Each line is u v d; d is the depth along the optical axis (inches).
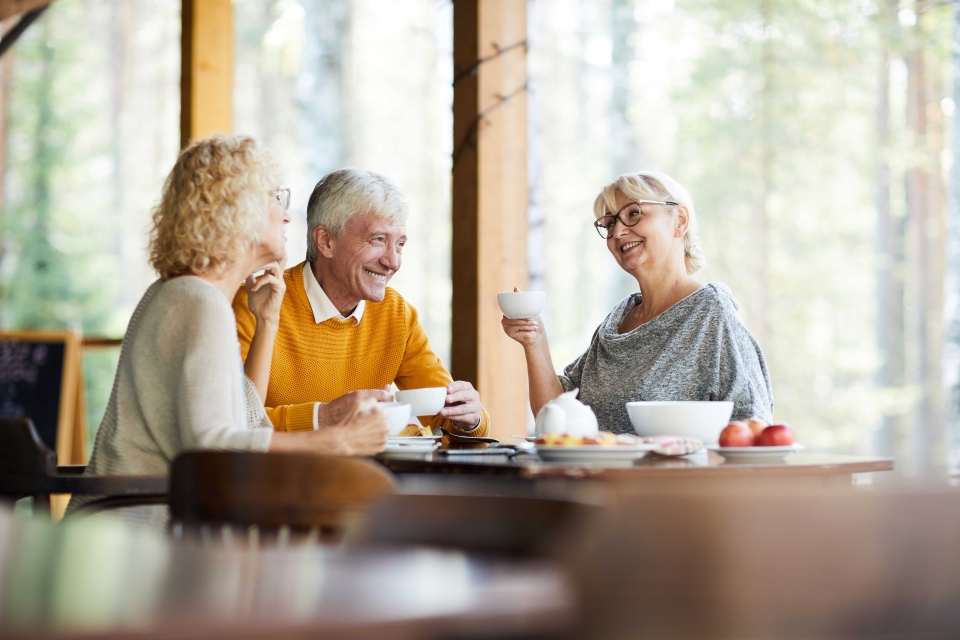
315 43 577.9
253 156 76.9
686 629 26.1
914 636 26.3
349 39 577.3
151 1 592.1
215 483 48.8
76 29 567.5
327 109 572.4
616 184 98.2
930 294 496.7
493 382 115.4
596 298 618.5
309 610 18.8
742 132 519.8
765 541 26.0
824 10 501.7
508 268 117.6
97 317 499.2
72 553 27.2
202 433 66.9
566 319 615.8
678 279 97.1
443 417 91.4
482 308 115.0
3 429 65.9
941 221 495.5
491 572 23.0
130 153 584.4
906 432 496.7
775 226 519.5
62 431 192.9
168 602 19.7
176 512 49.9
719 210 522.0
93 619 18.0
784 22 507.8
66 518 63.9
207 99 142.1
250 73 603.8
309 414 84.0
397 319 101.9
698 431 72.5
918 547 26.5
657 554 26.3
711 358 89.2
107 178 580.1
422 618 18.5
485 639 24.1
